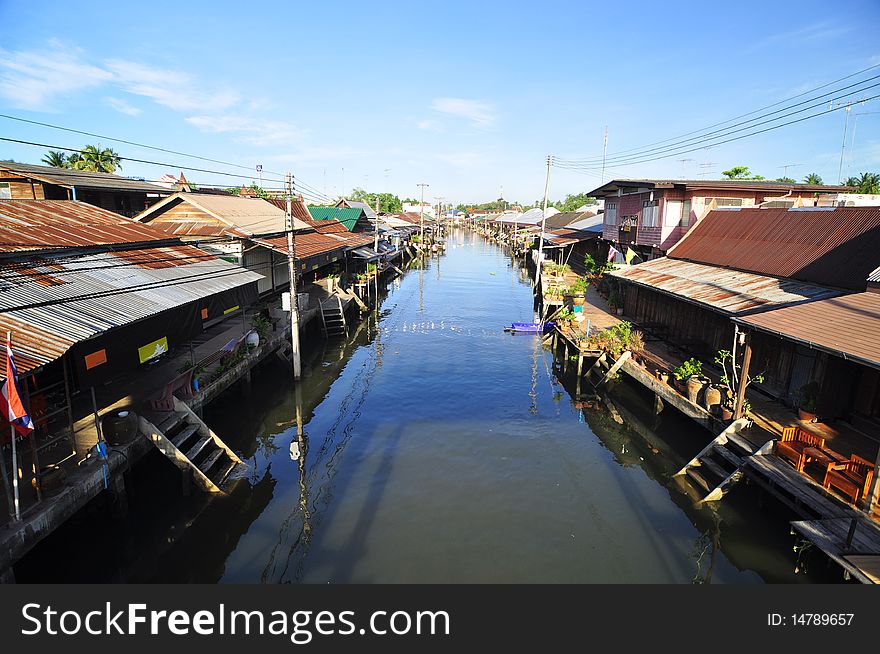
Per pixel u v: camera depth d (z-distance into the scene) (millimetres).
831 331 10570
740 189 24922
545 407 19266
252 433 17047
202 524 11750
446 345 27797
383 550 10984
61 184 24844
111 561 10586
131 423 11414
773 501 11664
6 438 10031
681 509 12609
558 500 12977
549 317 32188
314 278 38844
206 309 17500
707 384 14836
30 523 8352
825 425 12930
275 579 10109
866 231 14609
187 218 25469
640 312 26062
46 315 10484
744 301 14773
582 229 49062
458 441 16297
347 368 23781
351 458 15148
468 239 120875
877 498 9461
